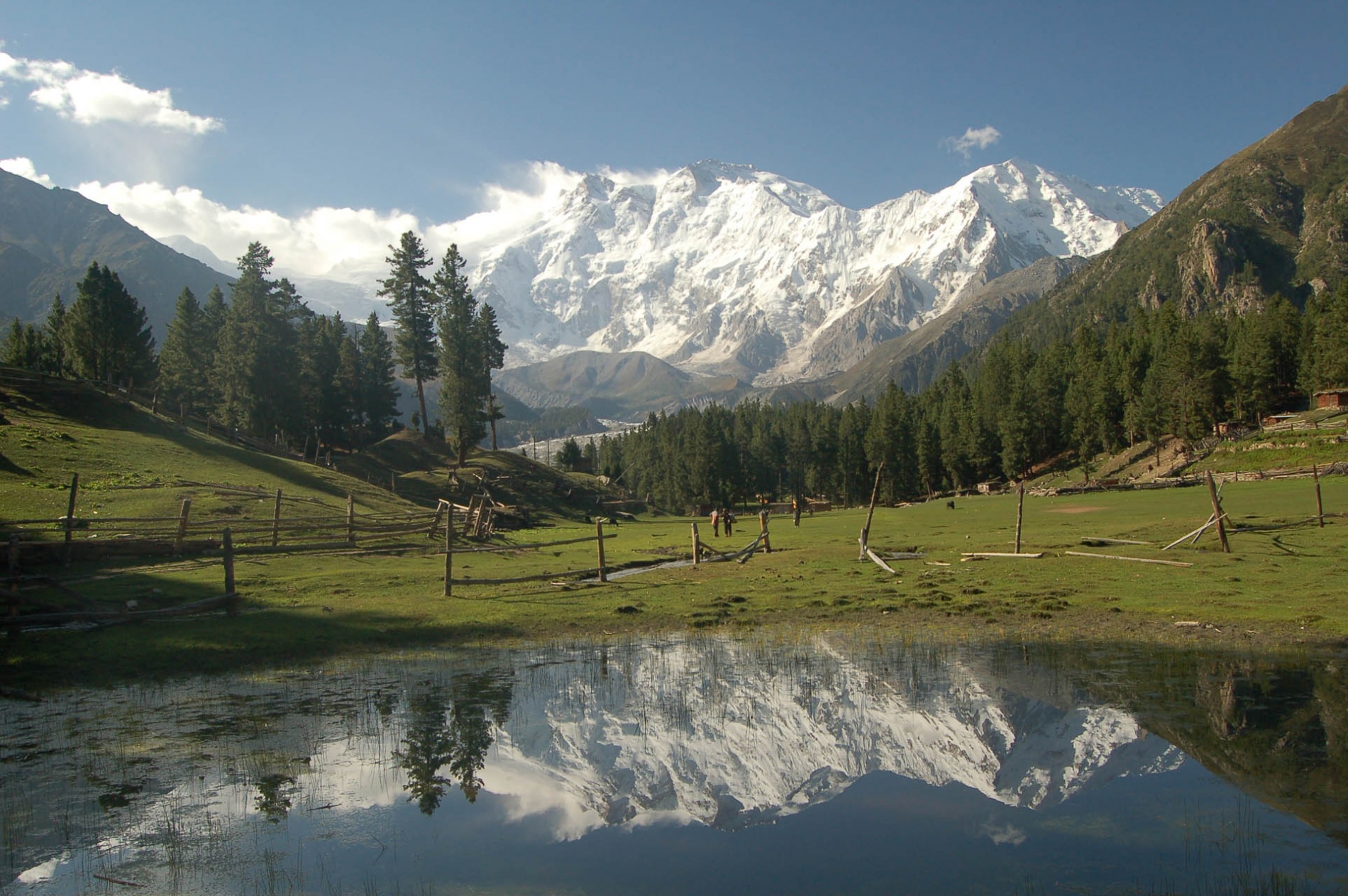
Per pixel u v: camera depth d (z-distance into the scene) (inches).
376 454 4298.7
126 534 1503.4
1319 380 4694.9
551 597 1230.9
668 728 612.1
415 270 4788.4
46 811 477.7
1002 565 1439.5
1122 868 371.6
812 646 882.8
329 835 439.5
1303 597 983.6
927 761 527.8
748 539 2452.0
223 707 685.9
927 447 6250.0
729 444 5925.2
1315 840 391.9
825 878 372.5
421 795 495.2
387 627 1013.2
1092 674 706.2
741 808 466.0
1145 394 4960.6
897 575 1379.2
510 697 705.6
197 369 4589.1
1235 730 548.7
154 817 467.2
